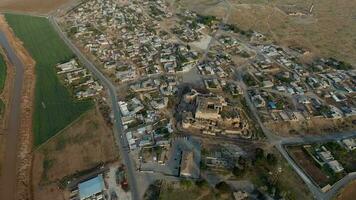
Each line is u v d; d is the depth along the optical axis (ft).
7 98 595.47
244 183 433.48
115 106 568.00
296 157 476.95
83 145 491.72
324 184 437.99
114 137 503.61
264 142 499.92
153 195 416.05
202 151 477.77
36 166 465.88
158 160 462.19
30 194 427.33
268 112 558.15
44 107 572.92
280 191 420.77
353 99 606.14
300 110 567.18
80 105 572.92
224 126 520.01
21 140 508.53
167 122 531.09
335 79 651.25
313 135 520.42
